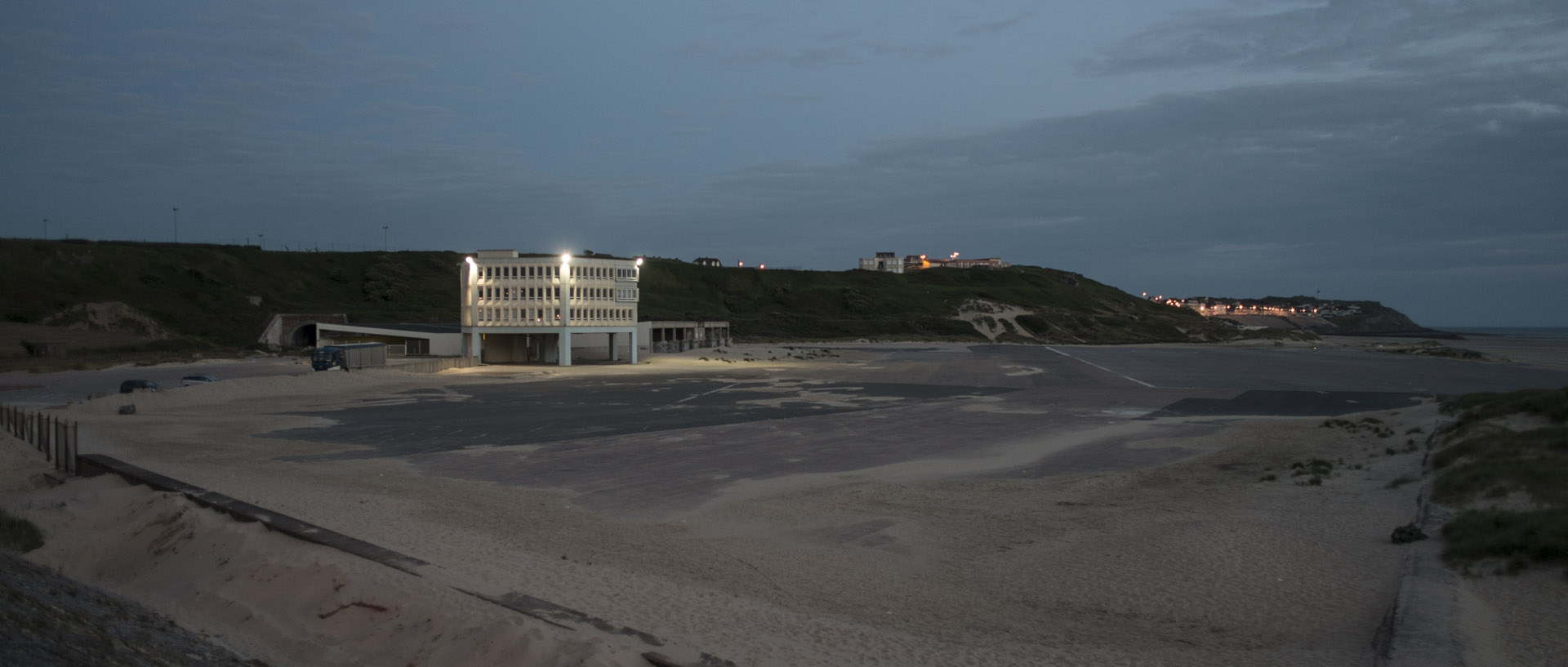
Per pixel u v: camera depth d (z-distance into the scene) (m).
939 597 19.27
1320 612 17.25
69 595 14.99
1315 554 21.16
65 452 33.41
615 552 22.80
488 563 20.80
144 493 26.67
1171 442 42.53
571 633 15.34
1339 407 58.84
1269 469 33.81
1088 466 36.34
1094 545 23.20
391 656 15.01
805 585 20.11
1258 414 55.38
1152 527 24.80
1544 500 21.66
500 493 30.66
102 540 22.20
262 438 43.88
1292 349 159.62
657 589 19.28
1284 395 67.94
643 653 14.67
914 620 17.55
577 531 25.05
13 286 113.19
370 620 16.47
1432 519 22.56
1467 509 22.78
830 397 66.56
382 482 32.16
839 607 18.41
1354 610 17.23
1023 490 31.36
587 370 94.38
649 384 77.69
